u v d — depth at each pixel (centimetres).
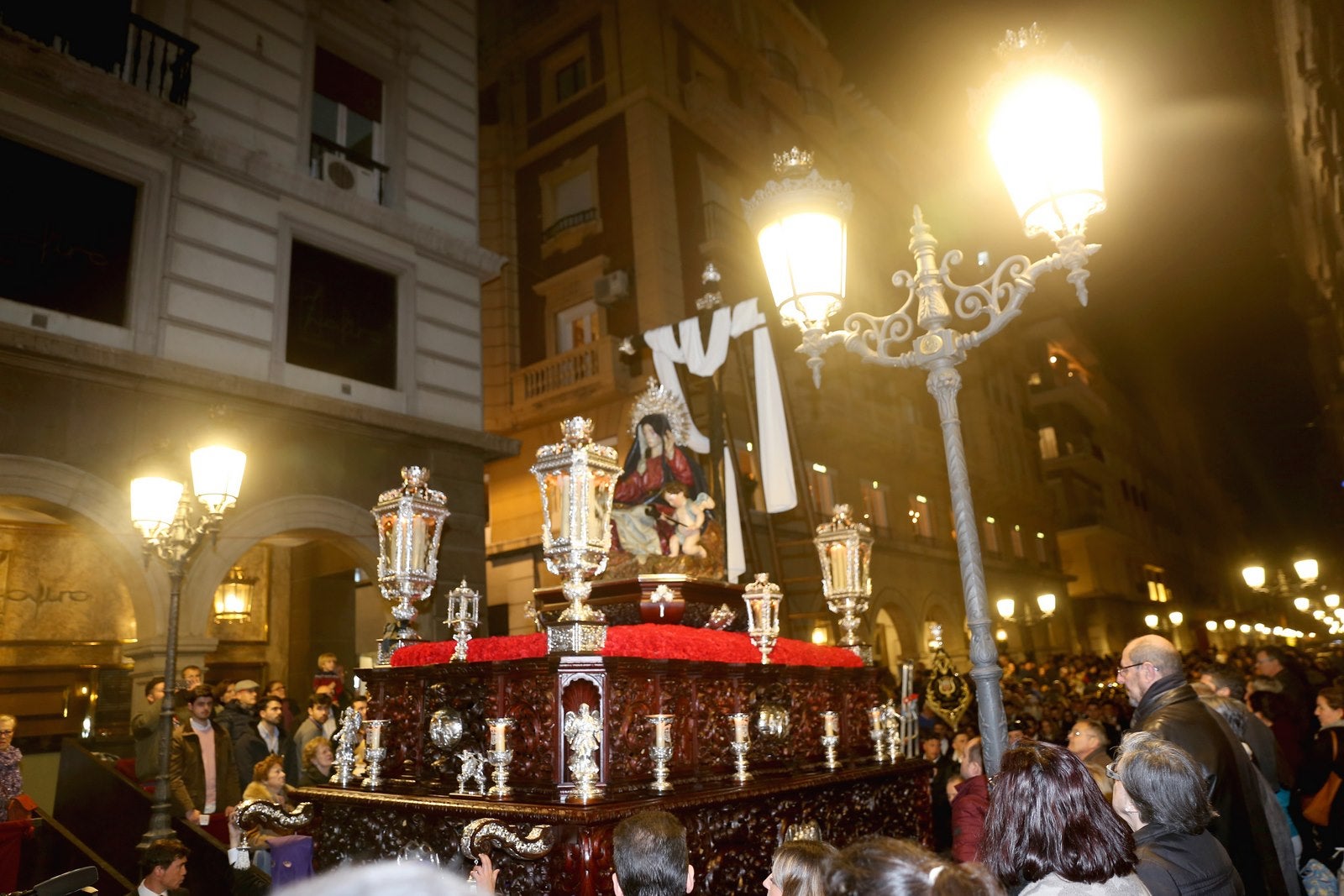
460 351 1370
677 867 274
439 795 416
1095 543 3750
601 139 1983
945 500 2683
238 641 1421
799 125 2414
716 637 472
